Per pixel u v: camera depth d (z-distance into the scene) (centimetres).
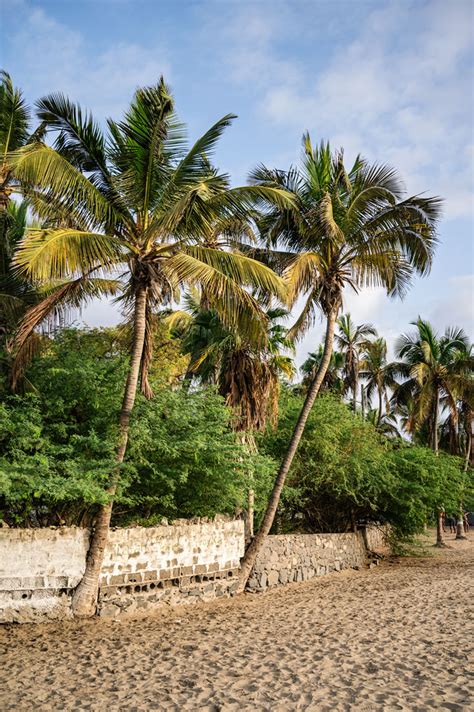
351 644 1064
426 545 3769
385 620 1286
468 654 977
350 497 2439
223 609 1433
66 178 1248
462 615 1327
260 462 1708
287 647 1048
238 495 1642
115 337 1727
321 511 2536
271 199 1359
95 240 1259
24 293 1608
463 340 3616
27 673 890
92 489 1177
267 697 780
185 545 1485
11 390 1366
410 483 2523
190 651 1025
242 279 1362
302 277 1645
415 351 3675
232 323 1376
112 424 1418
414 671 885
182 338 2261
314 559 2094
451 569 2375
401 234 1756
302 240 1827
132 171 1376
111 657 980
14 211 1839
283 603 1533
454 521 5550
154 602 1376
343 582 1967
